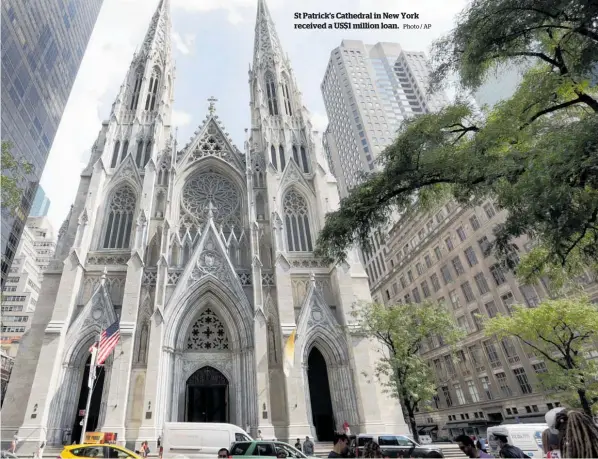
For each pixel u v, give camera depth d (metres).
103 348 30.69
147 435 31.50
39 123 73.19
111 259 41.94
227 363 38.88
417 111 133.00
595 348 38.00
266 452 20.55
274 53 65.12
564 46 15.11
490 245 15.66
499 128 14.69
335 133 141.38
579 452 3.76
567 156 10.80
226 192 50.88
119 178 47.59
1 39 58.88
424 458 25.52
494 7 14.22
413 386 31.91
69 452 18.41
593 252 14.59
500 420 51.50
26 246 148.88
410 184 16.38
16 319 127.56
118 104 53.91
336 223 17.38
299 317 39.66
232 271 41.25
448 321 34.44
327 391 41.62
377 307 35.97
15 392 34.44
